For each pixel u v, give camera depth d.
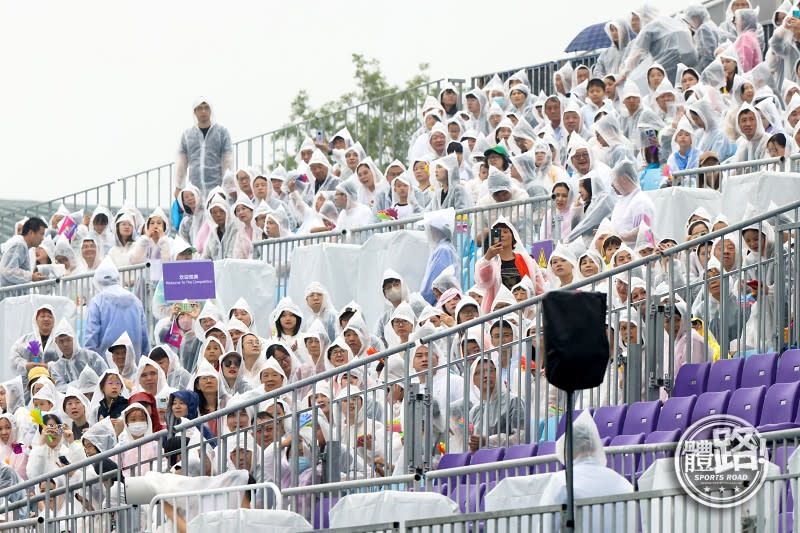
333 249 49.00
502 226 42.22
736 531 24.28
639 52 65.62
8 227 75.69
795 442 26.05
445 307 42.34
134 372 47.69
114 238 60.03
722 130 53.31
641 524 24.89
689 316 34.38
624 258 39.94
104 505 35.00
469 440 33.81
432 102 68.94
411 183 54.59
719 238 37.69
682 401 31.62
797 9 64.44
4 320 51.09
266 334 50.03
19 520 35.75
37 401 44.31
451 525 24.34
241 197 54.34
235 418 36.75
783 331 34.28
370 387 36.81
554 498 24.64
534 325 36.31
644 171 52.50
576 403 35.12
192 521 27.83
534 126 65.81
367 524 25.08
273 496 31.56
